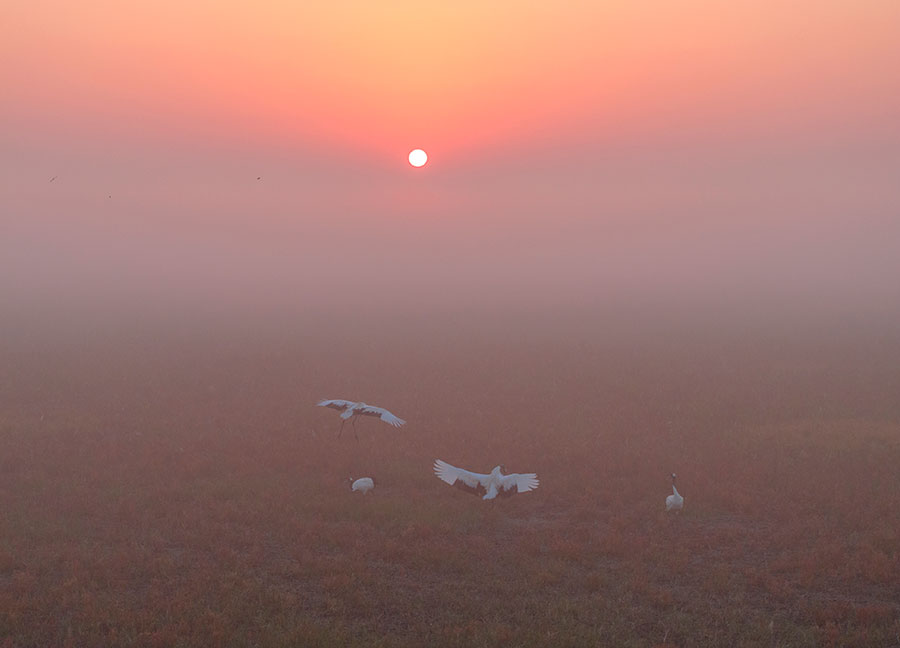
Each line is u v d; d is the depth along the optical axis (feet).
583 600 39.73
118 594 39.65
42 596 38.50
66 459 62.75
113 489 55.77
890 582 41.60
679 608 39.40
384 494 57.06
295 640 34.37
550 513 54.54
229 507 52.24
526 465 63.57
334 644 34.24
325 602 39.09
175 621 36.55
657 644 35.37
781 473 60.03
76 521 49.67
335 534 48.19
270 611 38.04
